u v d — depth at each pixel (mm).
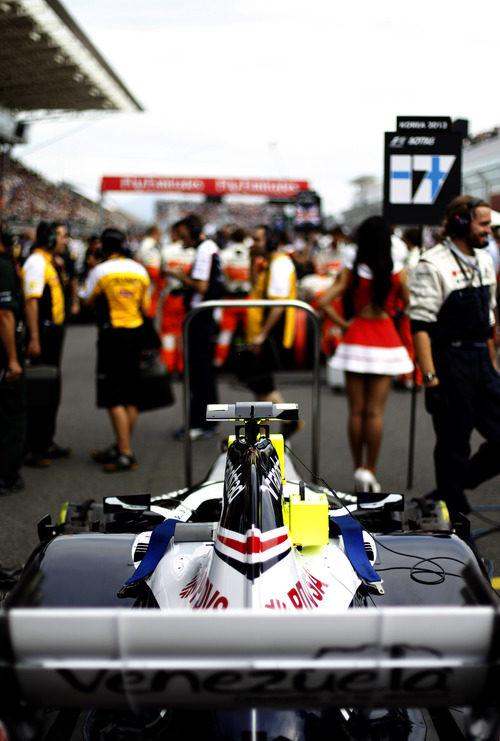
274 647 1668
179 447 7203
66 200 42250
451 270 4285
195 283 7102
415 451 6910
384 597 2426
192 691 1709
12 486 5777
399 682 1701
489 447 4590
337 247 14320
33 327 6395
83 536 2758
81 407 9078
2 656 1681
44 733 2193
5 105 26078
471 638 1677
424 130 5609
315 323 4535
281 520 2219
